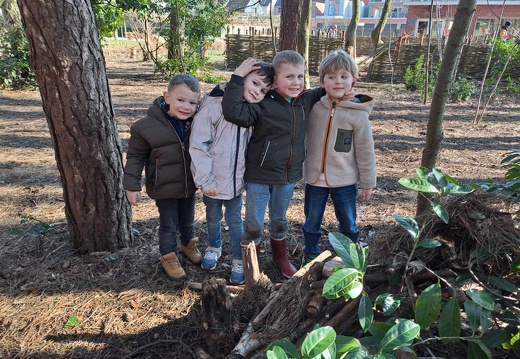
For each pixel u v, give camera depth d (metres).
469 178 4.82
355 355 1.34
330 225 3.55
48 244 3.15
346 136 2.56
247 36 15.76
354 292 1.60
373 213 3.83
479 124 7.88
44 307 2.49
